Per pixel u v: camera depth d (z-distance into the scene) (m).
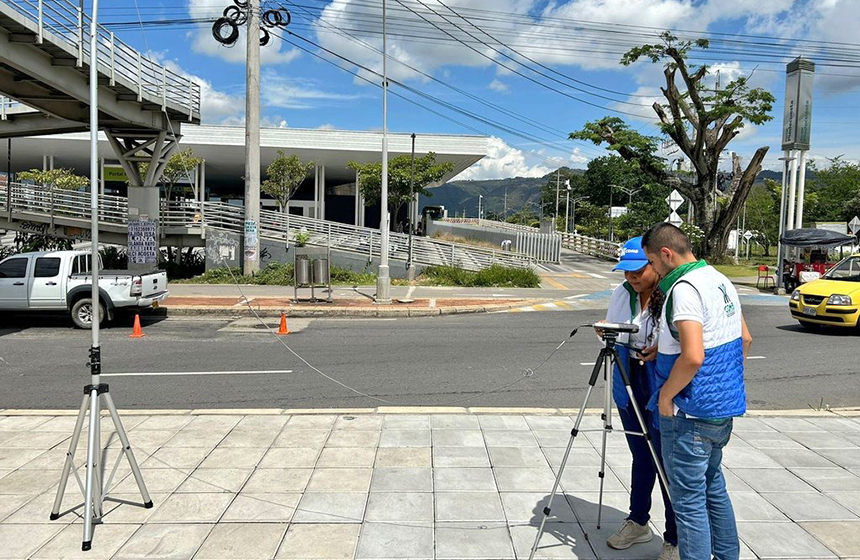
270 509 4.52
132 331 13.45
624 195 92.25
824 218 54.69
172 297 18.38
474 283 24.22
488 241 44.81
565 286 24.52
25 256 13.46
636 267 3.76
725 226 37.19
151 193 26.09
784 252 23.64
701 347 3.09
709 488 3.45
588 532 4.20
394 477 5.11
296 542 4.06
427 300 18.92
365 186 39.38
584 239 46.59
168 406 7.51
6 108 24.34
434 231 58.25
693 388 3.21
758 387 8.80
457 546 4.02
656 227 3.46
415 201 40.28
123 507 4.55
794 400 8.11
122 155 26.03
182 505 4.58
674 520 3.77
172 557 3.87
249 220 23.31
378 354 11.03
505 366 10.03
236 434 6.14
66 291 13.42
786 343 12.34
